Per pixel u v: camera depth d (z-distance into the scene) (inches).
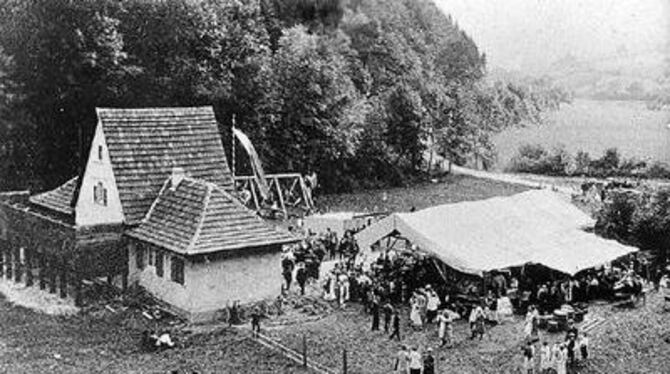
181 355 1473.9
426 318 1695.4
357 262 2124.8
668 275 2079.2
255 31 3914.9
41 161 2955.2
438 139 5083.7
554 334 1624.0
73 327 1626.5
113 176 1889.8
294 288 1945.1
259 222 1780.3
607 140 5753.0
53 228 1852.9
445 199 3892.7
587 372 1430.9
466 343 1556.3
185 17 3339.1
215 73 3464.6
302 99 3860.7
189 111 2092.8
